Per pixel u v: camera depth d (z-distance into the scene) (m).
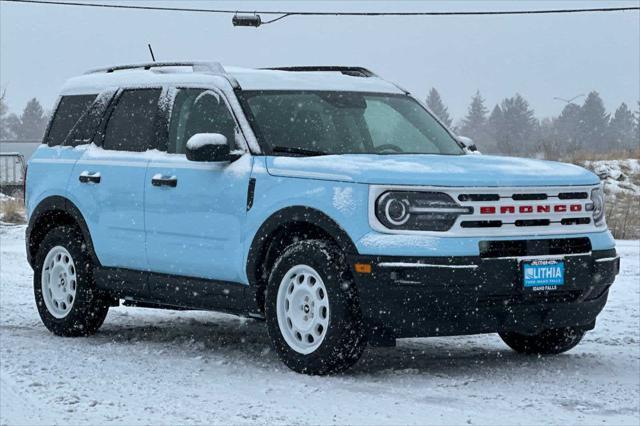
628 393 7.76
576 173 8.73
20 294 13.90
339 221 8.19
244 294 9.02
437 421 6.86
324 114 9.55
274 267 8.62
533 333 8.46
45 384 8.09
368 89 10.12
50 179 10.92
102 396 7.67
